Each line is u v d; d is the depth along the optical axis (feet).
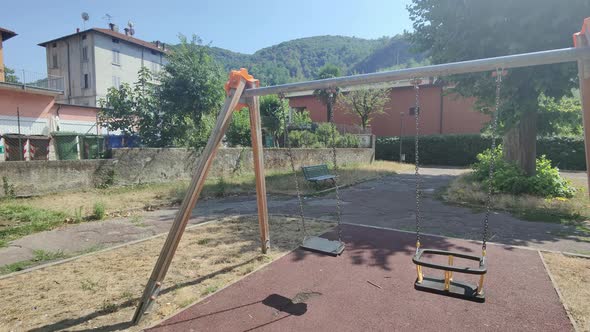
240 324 11.04
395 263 16.22
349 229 22.57
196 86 49.98
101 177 37.22
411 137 92.27
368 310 11.82
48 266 16.14
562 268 15.35
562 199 29.07
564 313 11.49
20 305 12.43
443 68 12.22
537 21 28.48
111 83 136.98
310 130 81.92
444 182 48.29
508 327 10.72
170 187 38.81
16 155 41.01
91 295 13.23
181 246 18.93
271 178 46.98
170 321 11.28
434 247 18.62
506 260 16.46
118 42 139.33
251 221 24.80
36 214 25.70
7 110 59.00
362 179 50.55
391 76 13.16
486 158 42.83
